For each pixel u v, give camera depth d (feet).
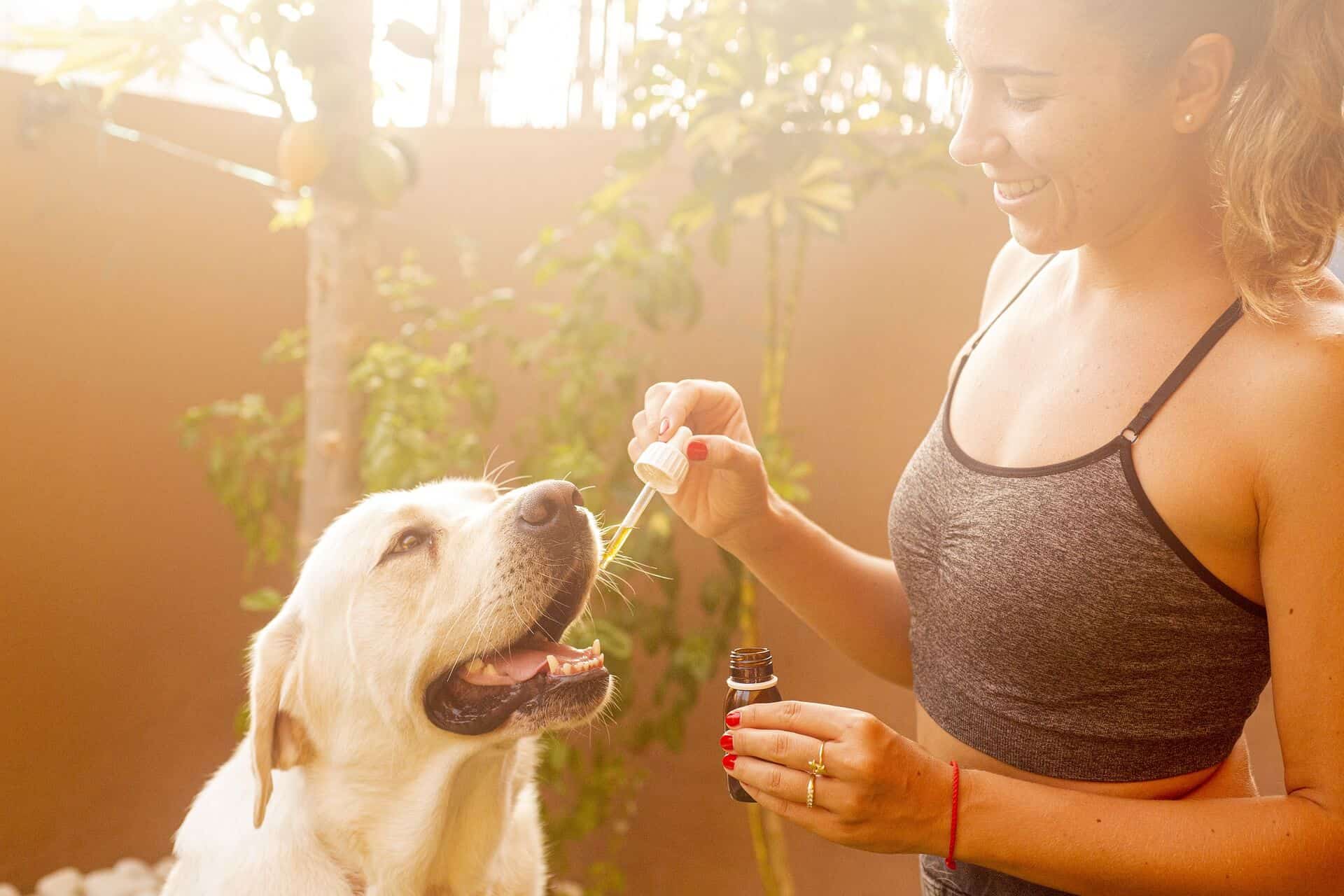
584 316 11.62
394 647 5.99
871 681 13.41
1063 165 4.00
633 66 10.97
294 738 6.09
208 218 14.89
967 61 4.15
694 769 14.02
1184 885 3.72
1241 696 4.29
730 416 5.85
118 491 14.40
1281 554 3.71
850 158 11.23
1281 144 3.71
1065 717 4.34
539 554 5.91
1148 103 3.90
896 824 3.89
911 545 5.00
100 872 13.93
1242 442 3.78
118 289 14.28
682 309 11.61
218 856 6.10
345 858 6.12
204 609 15.05
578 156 14.88
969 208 13.14
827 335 13.76
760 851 11.32
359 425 9.97
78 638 14.14
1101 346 4.31
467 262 13.43
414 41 9.33
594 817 11.92
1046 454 4.32
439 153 15.35
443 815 6.06
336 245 9.61
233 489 12.10
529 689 5.90
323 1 9.11
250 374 15.34
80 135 13.88
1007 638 4.36
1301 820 3.65
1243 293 3.83
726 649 11.89
